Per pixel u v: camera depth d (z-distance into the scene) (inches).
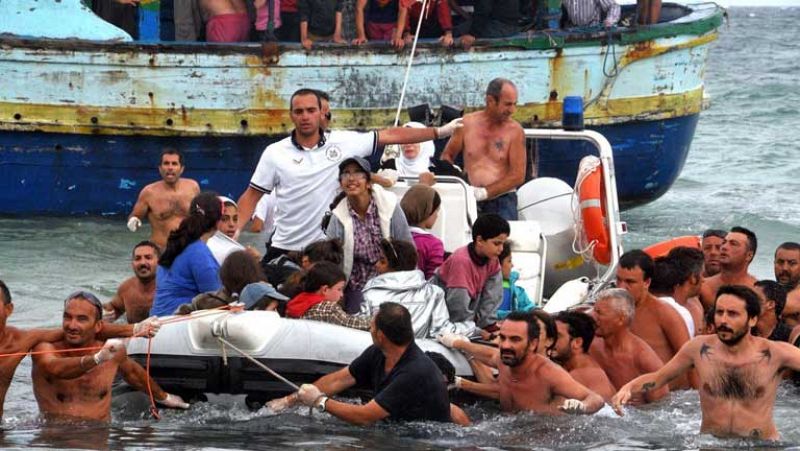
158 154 2208.4
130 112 2172.7
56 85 2153.1
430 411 1154.7
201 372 1227.2
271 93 2196.1
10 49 2124.8
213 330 1211.9
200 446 1098.7
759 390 1130.7
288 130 2210.9
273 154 1414.9
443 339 1261.1
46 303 1745.8
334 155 1413.6
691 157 3570.4
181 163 1759.4
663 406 1266.0
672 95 2452.0
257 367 1220.5
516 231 1508.4
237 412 1222.9
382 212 1316.4
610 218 1567.4
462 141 1572.3
